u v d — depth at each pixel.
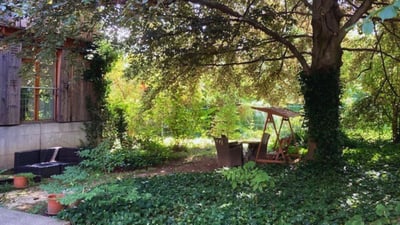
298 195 6.28
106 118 11.39
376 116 13.66
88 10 6.15
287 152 10.76
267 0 10.55
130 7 5.10
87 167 8.12
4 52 8.85
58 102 10.47
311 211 5.29
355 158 10.49
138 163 9.74
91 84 11.31
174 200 5.93
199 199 6.07
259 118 17.39
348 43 12.49
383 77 12.91
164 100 12.12
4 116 9.01
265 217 5.02
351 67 13.09
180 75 10.98
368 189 6.78
